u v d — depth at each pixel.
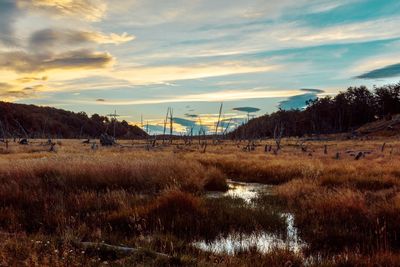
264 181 17.42
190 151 40.03
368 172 16.45
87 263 5.39
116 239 7.17
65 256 5.31
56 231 7.37
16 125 145.75
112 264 5.55
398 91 126.06
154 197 10.21
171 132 75.50
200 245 7.31
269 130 131.38
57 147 44.25
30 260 5.10
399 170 16.58
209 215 8.97
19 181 11.32
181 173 14.43
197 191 12.71
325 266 5.90
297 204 11.03
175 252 6.33
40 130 148.50
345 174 15.80
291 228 8.70
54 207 8.99
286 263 5.75
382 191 12.23
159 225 8.02
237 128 123.94
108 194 10.30
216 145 61.34
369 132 100.06
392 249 6.82
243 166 20.69
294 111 148.75
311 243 7.43
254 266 5.78
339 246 7.27
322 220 8.81
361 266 5.82
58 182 11.67
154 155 28.47
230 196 12.75
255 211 9.82
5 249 5.56
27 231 7.60
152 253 6.02
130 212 8.53
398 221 8.04
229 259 5.89
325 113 135.25
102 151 38.06
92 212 8.93
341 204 9.44
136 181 12.82
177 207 9.02
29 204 9.48
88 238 7.11
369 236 7.55
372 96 133.12
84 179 12.32
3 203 9.48
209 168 17.17
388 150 39.53
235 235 7.99
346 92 136.12
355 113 130.25
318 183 13.97
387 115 113.38
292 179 15.75
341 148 46.72
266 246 7.30
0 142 61.97
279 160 23.05
